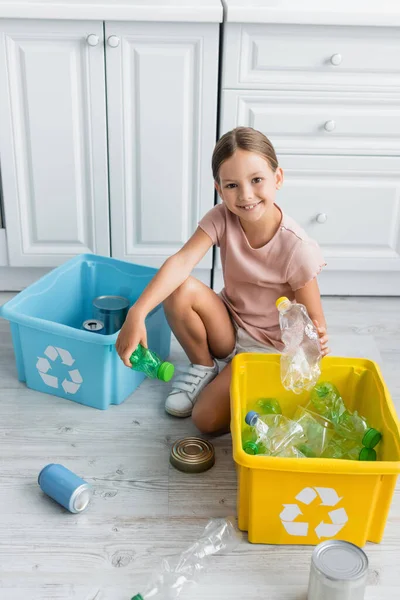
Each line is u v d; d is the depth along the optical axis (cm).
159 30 206
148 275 211
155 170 224
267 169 154
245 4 205
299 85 213
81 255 217
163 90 213
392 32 207
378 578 138
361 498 137
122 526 148
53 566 138
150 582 134
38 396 190
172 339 222
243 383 167
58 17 201
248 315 181
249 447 145
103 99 214
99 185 226
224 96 214
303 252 165
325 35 207
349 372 167
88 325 200
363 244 236
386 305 246
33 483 159
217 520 149
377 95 216
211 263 237
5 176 223
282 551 144
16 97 214
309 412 164
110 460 167
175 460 163
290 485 136
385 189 228
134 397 191
